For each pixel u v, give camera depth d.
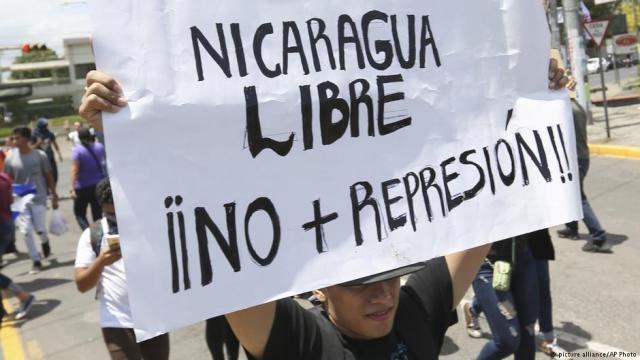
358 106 1.61
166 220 1.36
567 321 4.43
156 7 1.39
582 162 5.89
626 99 18.00
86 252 3.15
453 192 1.73
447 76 1.77
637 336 4.08
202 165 1.41
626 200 8.06
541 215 1.87
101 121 1.33
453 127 1.76
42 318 5.92
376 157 1.62
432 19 1.76
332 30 1.60
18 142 8.27
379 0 1.68
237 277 1.42
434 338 1.70
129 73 1.35
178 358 4.52
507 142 1.85
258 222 1.46
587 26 12.28
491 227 1.77
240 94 1.46
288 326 1.48
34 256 7.86
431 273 1.79
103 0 1.34
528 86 1.91
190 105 1.40
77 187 8.20
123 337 3.11
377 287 1.53
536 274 3.13
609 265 5.59
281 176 1.49
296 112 1.53
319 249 1.51
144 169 1.35
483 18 1.85
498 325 3.06
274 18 1.52
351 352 1.53
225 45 1.46
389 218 1.62
